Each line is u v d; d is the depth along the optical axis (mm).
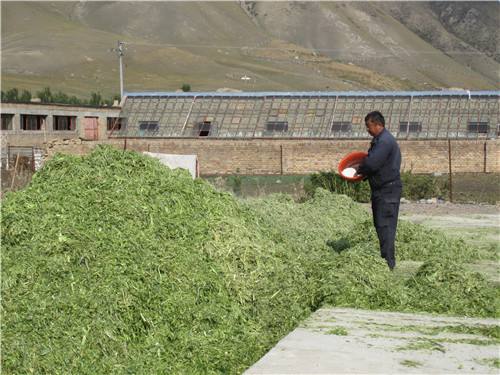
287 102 43094
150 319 5926
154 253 6730
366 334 5789
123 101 45344
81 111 44156
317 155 39062
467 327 6098
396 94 41969
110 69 166375
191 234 7273
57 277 6164
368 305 7031
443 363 4992
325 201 14891
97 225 6926
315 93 43094
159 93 45188
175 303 6148
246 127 42031
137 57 183375
